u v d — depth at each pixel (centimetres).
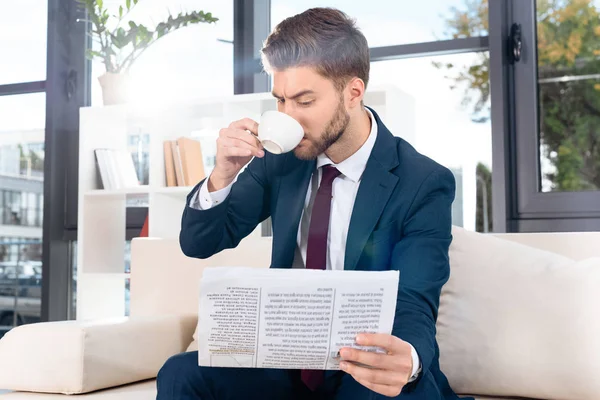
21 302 404
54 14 398
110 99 350
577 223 305
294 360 118
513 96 320
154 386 173
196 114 346
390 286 112
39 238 402
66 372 158
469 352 162
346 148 150
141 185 364
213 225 154
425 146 336
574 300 156
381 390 116
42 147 403
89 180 349
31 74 408
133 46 352
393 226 145
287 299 112
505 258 168
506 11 320
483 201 325
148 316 190
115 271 363
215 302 113
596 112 308
